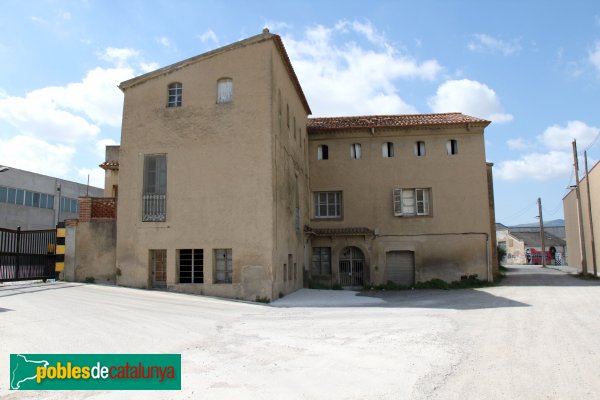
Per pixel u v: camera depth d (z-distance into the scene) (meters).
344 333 10.27
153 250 17.41
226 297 16.45
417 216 24.72
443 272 24.25
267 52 17.41
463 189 24.70
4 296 13.27
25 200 43.34
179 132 17.62
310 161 25.66
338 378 6.77
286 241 18.94
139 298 14.68
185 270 17.17
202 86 17.73
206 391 6.20
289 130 20.28
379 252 24.62
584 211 40.81
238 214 16.81
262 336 9.84
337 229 24.28
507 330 10.56
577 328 10.77
